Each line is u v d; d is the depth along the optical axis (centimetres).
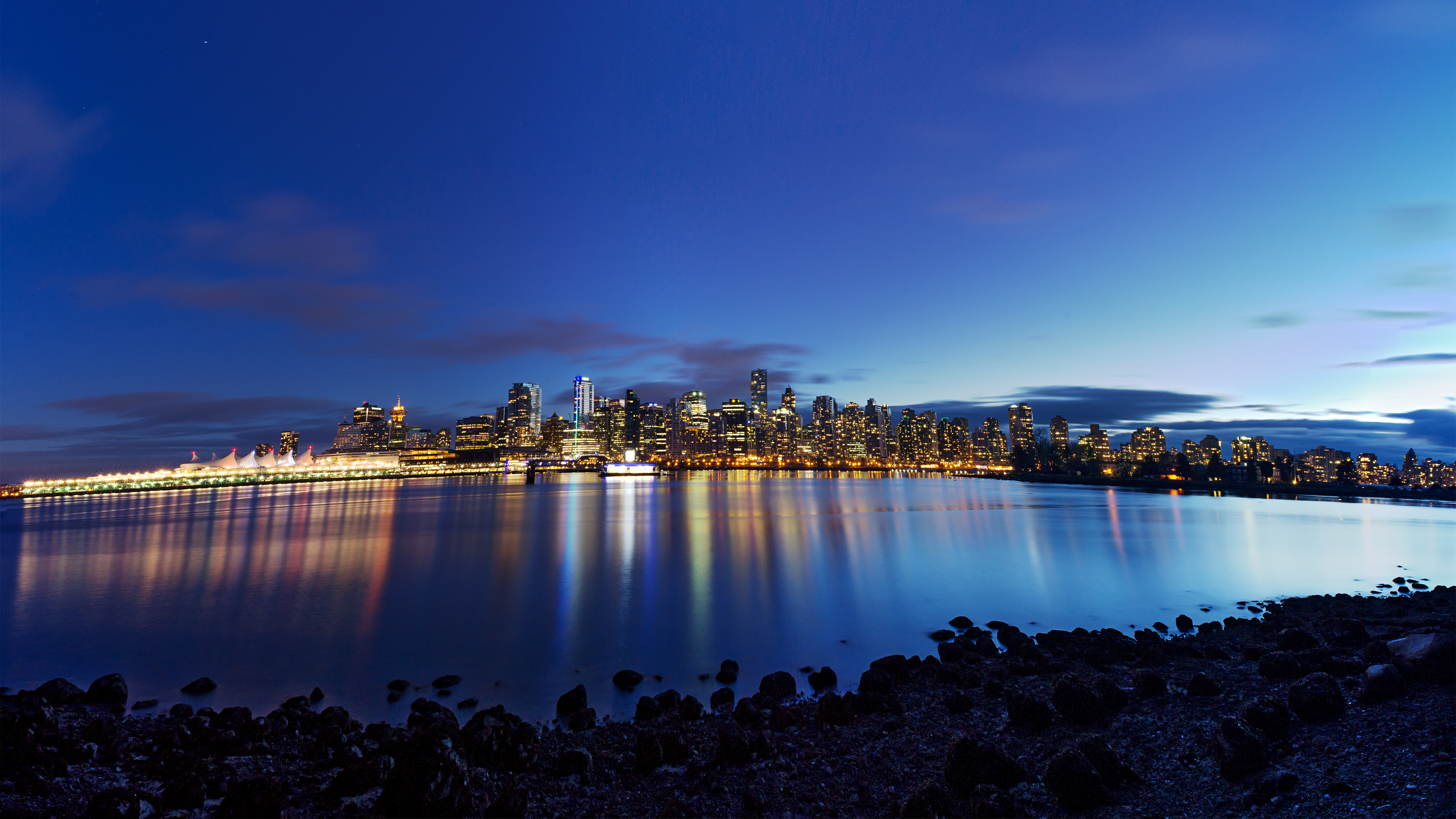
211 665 2478
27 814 982
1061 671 1981
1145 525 8969
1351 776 952
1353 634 2062
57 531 9388
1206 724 1277
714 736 1476
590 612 3431
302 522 10662
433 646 2719
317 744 1425
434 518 11325
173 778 1195
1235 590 3912
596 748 1426
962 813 1009
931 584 4228
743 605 3588
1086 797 1008
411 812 1020
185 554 6375
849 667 2342
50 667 2498
